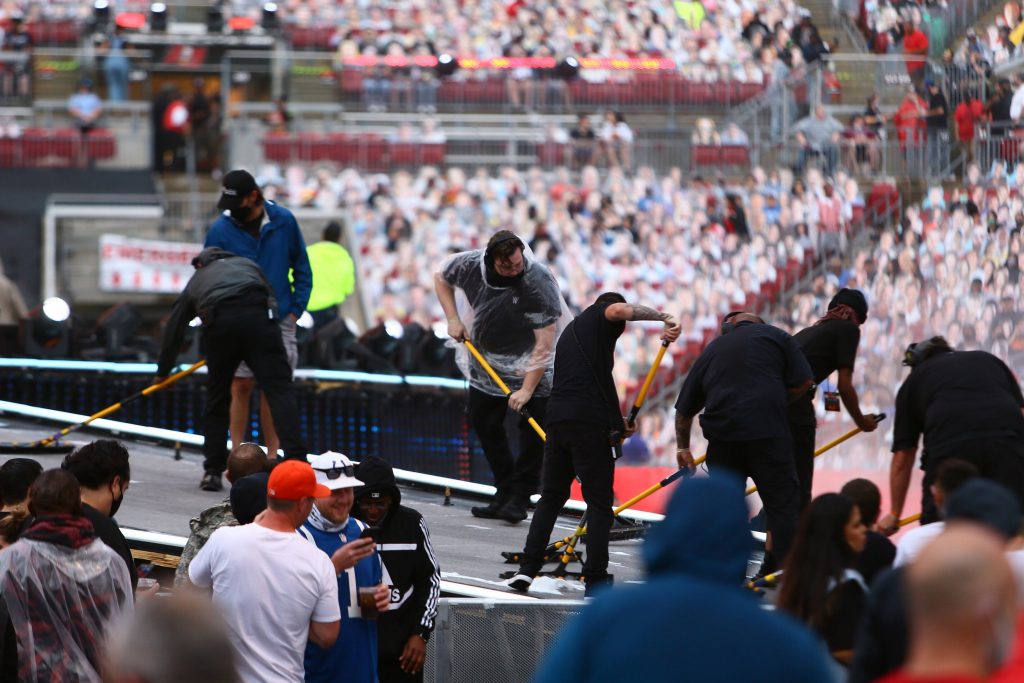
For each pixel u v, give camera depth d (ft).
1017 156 123.85
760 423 37.40
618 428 38.37
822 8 165.37
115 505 32.81
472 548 45.11
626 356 116.06
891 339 117.19
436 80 156.76
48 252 134.41
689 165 141.38
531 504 52.01
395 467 75.20
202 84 147.84
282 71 154.61
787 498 37.55
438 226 136.36
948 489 29.35
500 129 156.56
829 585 25.99
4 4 163.32
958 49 140.36
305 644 28.76
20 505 34.09
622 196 138.31
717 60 163.02
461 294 48.24
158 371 49.57
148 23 163.63
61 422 65.41
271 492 28.68
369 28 165.37
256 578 28.19
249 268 47.85
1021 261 117.39
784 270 128.26
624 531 49.44
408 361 77.61
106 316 75.82
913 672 15.57
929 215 124.06
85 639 28.53
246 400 51.93
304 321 77.51
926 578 15.51
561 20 168.25
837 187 130.11
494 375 46.52
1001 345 114.83
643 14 167.94
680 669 15.64
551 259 131.13
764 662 15.62
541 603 34.22
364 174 145.18
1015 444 36.78
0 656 27.86
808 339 42.32
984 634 15.40
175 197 138.41
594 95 159.43
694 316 126.52
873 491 31.30
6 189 138.10
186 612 14.53
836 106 138.41
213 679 14.30
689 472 39.86
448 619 34.09
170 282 135.54
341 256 86.94
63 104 148.15
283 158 145.38
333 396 75.41
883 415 42.65
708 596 16.02
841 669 25.50
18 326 74.43
